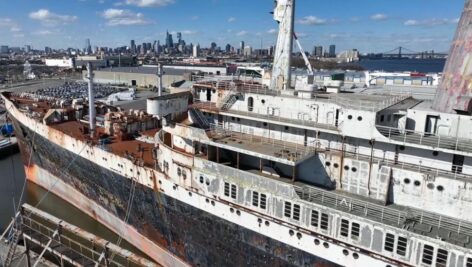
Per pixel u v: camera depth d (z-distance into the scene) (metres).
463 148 19.28
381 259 19.89
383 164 21.95
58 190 45.53
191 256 29.92
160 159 30.05
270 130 27.41
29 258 27.66
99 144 36.94
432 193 20.59
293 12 28.81
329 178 24.12
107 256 24.19
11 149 61.91
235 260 26.69
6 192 46.56
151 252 33.72
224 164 27.36
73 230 26.09
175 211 29.41
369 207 20.75
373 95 28.02
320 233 21.73
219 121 30.55
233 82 33.12
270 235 23.83
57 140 41.66
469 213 19.55
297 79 32.97
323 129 23.62
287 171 25.69
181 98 33.31
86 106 51.12
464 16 20.48
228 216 25.69
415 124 22.45
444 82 22.05
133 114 45.91
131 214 34.38
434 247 18.23
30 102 55.94
